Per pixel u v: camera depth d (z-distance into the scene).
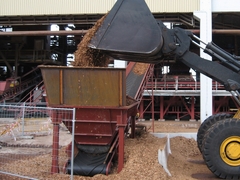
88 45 6.76
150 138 9.66
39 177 6.24
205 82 19.52
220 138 6.62
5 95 25.77
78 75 6.49
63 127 15.91
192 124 19.64
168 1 20.31
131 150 7.56
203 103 19.56
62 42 30.50
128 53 6.68
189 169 7.80
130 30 6.59
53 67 6.50
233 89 7.05
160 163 6.96
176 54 7.05
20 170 6.71
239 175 6.59
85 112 6.61
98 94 6.51
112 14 6.68
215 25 24.20
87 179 6.25
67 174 6.54
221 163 6.61
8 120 19.11
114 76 6.40
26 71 31.38
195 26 21.38
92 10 20.70
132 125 9.66
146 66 12.41
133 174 6.16
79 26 25.91
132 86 11.46
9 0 21.27
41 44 28.31
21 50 28.44
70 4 20.86
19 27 27.42
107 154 6.89
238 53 27.12
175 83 22.66
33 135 13.51
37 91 24.03
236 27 24.08
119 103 6.47
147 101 23.25
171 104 22.81
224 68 7.20
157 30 6.56
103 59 7.64
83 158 6.94
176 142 10.84
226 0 19.94
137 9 6.64
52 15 21.22
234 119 6.80
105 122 6.64
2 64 31.78
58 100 6.61
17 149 10.45
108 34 6.64
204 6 19.86
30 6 21.12
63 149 8.68
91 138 6.93
